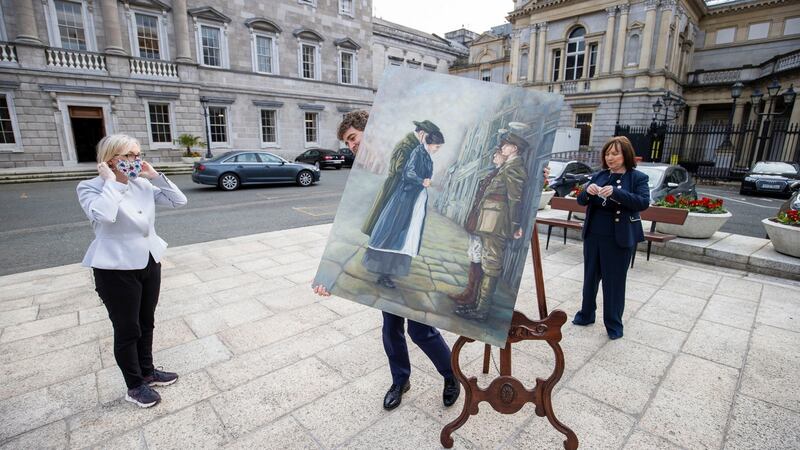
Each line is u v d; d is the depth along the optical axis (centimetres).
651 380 279
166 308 399
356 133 233
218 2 2173
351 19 2773
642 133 2184
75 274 500
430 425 234
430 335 235
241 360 304
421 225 206
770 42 2695
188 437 223
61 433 226
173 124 2039
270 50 2427
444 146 205
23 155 1688
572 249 649
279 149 2531
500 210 193
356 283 213
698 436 224
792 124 1939
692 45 2898
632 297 438
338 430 230
